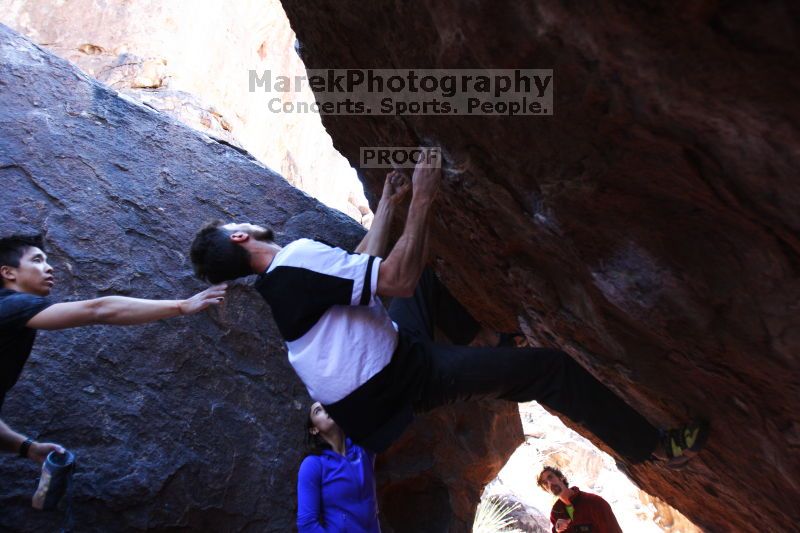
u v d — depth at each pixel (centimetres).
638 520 934
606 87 157
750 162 151
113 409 323
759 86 133
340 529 300
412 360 233
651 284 209
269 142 1106
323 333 218
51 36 823
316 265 215
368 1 204
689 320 213
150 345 345
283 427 367
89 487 303
